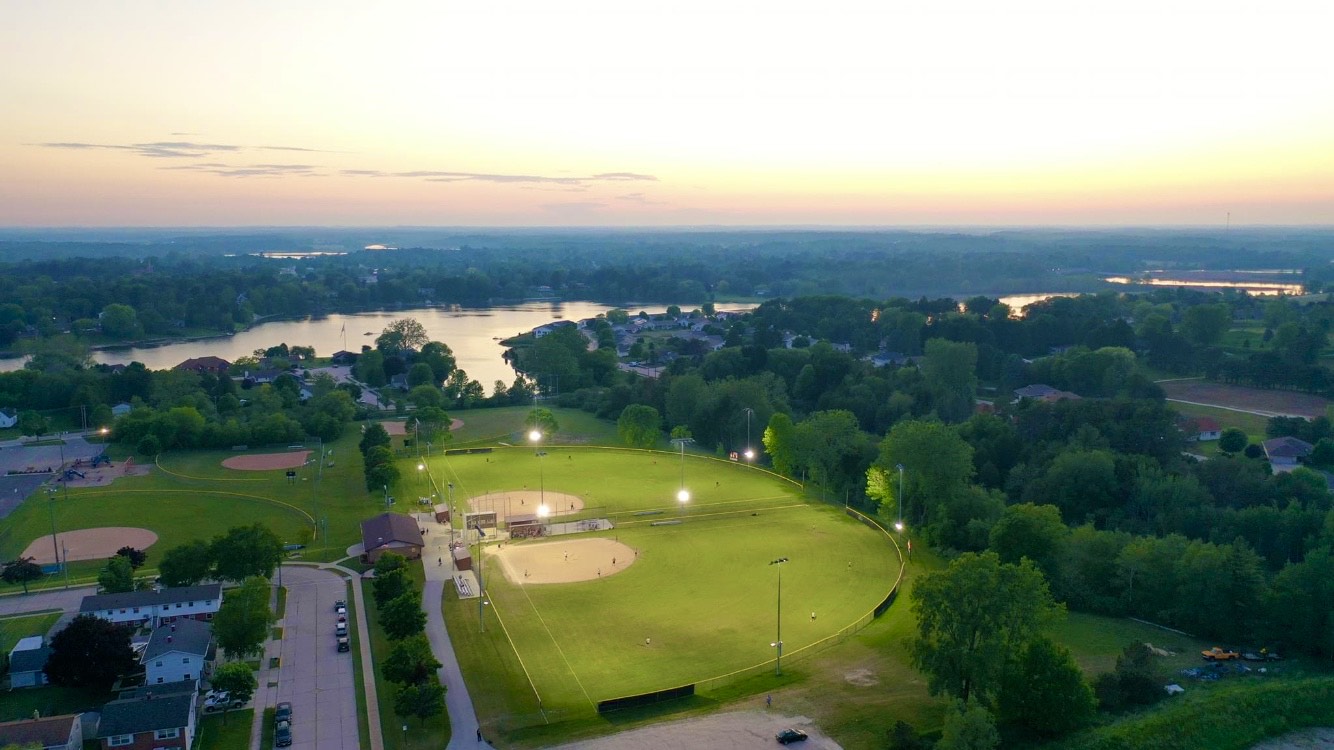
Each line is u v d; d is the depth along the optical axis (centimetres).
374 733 8300
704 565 13088
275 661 9862
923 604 8625
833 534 14675
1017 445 18075
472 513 15450
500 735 8194
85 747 7994
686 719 8475
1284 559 13188
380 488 16638
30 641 9894
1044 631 8869
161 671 9238
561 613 11231
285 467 19212
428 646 9244
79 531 14688
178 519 15375
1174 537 11719
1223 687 9225
